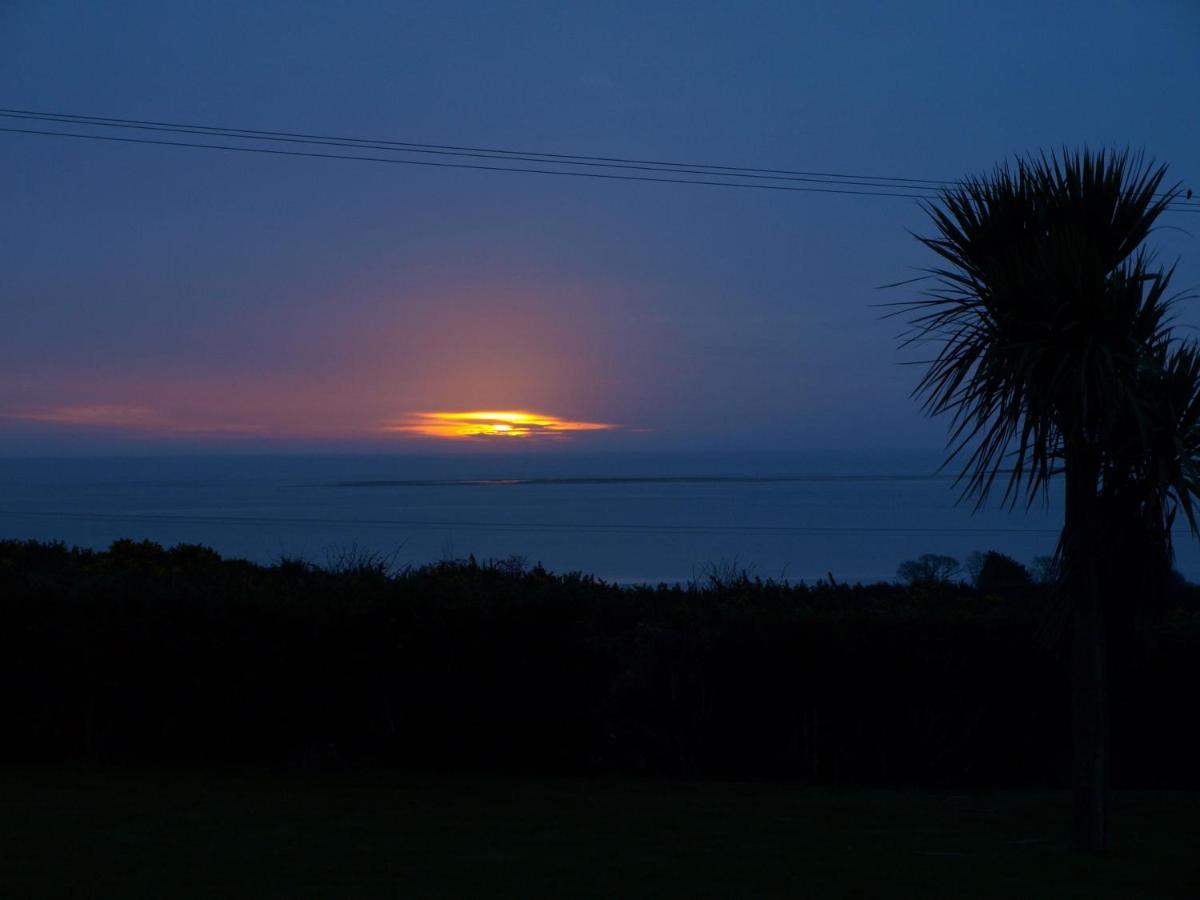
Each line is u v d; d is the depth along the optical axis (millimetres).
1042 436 6531
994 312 6570
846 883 5930
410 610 9164
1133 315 6465
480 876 5906
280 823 7008
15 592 9070
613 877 5941
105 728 9078
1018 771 9391
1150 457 6348
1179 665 9531
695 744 9297
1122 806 8375
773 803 8062
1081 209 6809
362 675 9148
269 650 9133
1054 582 7145
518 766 9164
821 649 9359
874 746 9406
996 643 9391
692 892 5707
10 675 9031
